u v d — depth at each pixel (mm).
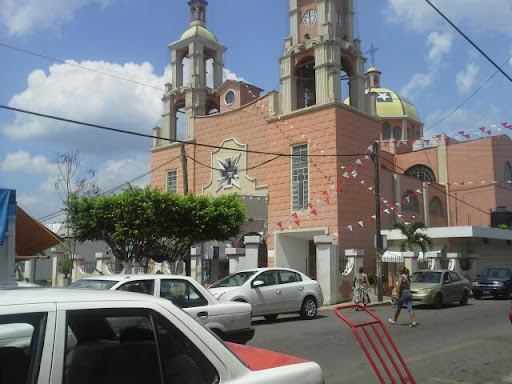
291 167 32125
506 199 43656
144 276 9352
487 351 10148
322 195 30359
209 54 42156
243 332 9156
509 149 45000
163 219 21922
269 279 15758
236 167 35844
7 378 2629
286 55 33469
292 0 34281
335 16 33250
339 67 31844
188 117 39656
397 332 12922
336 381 7734
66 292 3053
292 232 31328
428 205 41750
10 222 10773
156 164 41156
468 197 43781
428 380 7832
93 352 2906
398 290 14547
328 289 21484
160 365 2998
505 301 23922
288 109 32969
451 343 11125
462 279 21734
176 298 9094
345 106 31047
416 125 52438
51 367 2617
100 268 31016
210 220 22797
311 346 10789
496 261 34375
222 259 33375
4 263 10680
